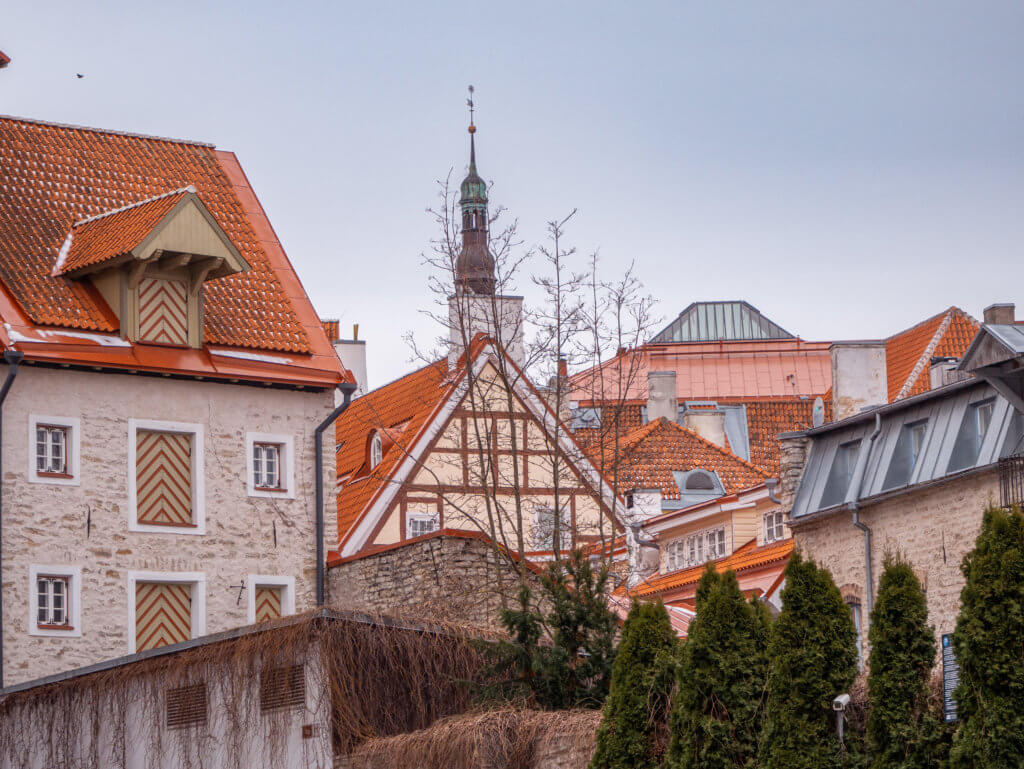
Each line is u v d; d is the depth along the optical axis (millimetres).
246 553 41844
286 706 29531
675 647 26438
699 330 91688
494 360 52188
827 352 87188
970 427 38469
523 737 27234
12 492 39062
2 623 38469
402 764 27766
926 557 39188
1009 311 57281
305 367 43250
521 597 30078
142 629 40531
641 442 60062
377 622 29484
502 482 51000
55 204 43812
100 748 32812
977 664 21812
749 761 24438
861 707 23984
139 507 40781
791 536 46562
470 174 62344
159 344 41406
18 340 39312
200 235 41531
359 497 51750
